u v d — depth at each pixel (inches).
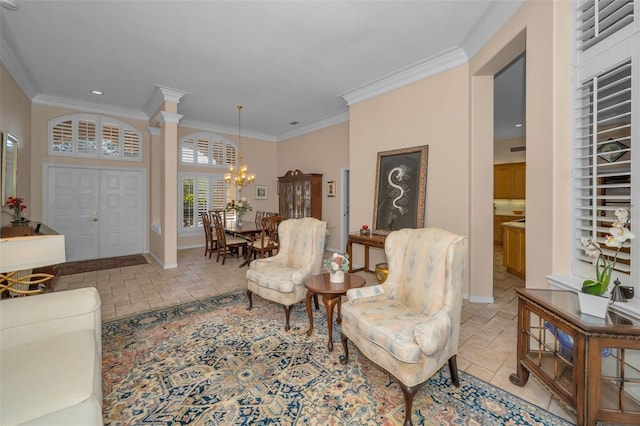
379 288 90.1
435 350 62.3
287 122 274.4
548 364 70.9
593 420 55.6
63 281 170.1
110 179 237.3
